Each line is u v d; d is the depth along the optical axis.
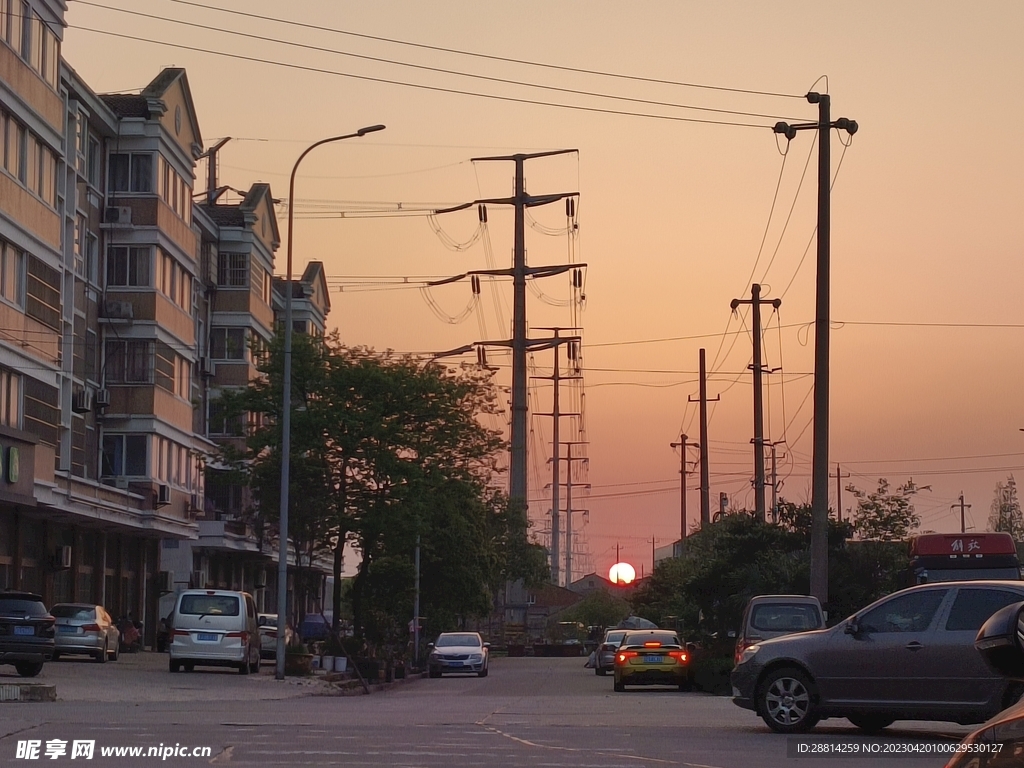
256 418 64.94
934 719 17.36
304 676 37.94
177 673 35.22
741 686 18.09
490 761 13.75
